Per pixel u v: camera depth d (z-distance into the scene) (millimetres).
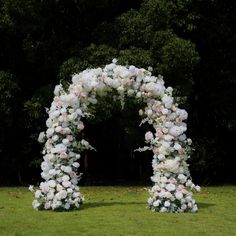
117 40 16406
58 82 16594
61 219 8797
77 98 9953
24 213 9477
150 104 10242
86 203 11086
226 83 18750
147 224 8398
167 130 9953
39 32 17141
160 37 15672
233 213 9828
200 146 18531
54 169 9750
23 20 15664
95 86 10008
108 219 8820
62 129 9836
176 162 9727
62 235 7480
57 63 17188
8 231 7750
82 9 17750
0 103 15555
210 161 19078
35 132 17125
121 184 17891
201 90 18953
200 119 19250
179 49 15312
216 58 18719
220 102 18656
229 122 18453
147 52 15508
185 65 15523
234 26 18484
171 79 16031
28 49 16562
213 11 17922
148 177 18484
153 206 9820
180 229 8008
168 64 15500
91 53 15719
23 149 17719
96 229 7934
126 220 8750
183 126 10172
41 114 16109
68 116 9883
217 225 8453
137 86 10242
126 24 16156
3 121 15859
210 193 14156
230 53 18719
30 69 17656
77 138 10547
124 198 12414
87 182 18234
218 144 19359
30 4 15516
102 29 16703
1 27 15555
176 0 16531
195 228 8125
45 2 16375
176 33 17328
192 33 18062
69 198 9773
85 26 18062
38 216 9117
